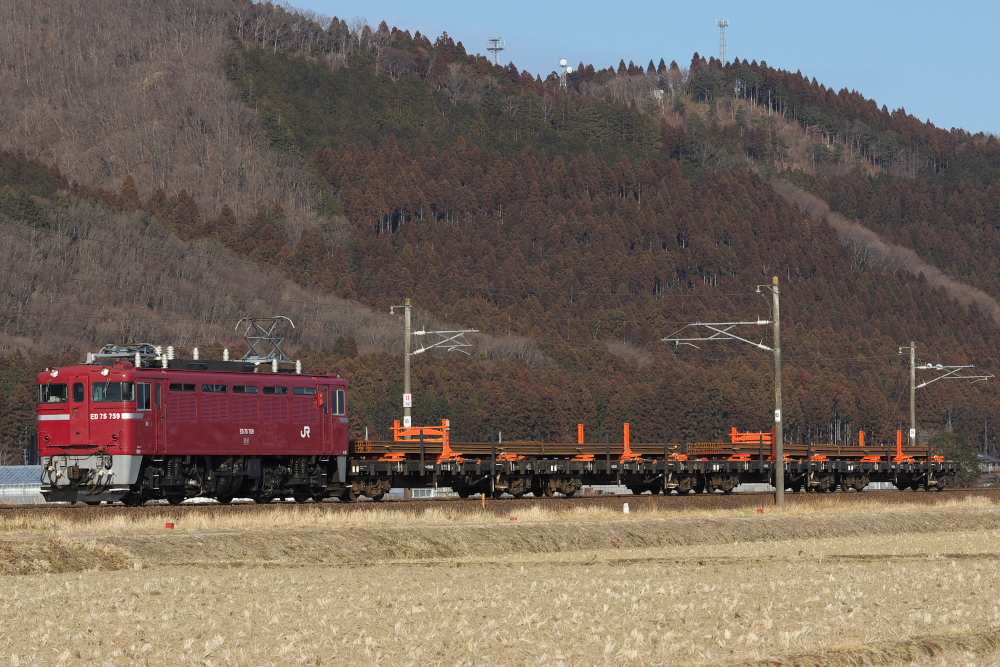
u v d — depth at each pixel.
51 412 54.62
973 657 24.61
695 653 24.11
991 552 50.50
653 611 29.62
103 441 53.53
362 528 48.41
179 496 56.69
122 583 33.84
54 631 26.03
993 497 90.31
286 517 50.56
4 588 32.53
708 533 58.47
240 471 58.50
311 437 61.75
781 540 60.09
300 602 30.44
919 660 24.16
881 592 33.84
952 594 33.53
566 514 61.34
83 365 54.50
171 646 24.61
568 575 38.16
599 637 25.84
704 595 32.81
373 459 67.94
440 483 70.50
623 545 53.66
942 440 196.12
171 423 55.09
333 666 22.80
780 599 32.09
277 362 61.88
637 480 81.12
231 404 57.81
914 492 88.00
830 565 43.16
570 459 77.50
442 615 28.34
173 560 40.50
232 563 40.62
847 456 94.38
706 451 87.12
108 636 25.64
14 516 47.00
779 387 76.06
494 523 54.75
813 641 25.52
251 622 27.38
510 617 28.33
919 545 54.84
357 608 29.48
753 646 24.78
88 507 50.38
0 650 24.12
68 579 34.91
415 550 46.78
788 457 88.38
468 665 22.83
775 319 77.31
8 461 182.62
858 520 67.38
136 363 55.19
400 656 23.67
